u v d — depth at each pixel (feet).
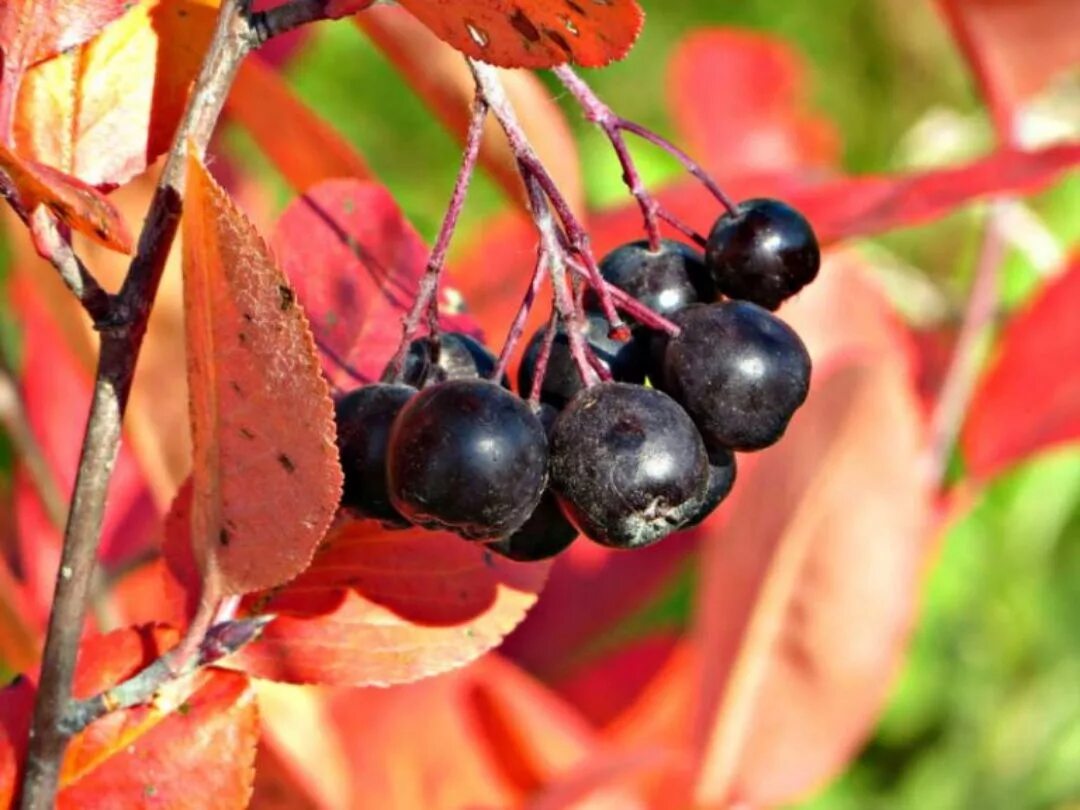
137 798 0.76
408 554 0.80
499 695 1.07
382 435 0.74
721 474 0.76
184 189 0.72
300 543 0.74
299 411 0.72
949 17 1.19
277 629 0.78
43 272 1.05
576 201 1.00
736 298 0.79
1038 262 1.24
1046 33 1.17
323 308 0.82
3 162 0.70
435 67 0.95
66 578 0.74
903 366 1.13
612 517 0.72
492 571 0.80
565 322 0.74
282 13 0.72
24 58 0.75
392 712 1.06
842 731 1.04
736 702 1.04
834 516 1.04
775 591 1.04
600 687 1.25
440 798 1.04
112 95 0.76
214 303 0.71
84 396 1.16
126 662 0.77
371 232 0.83
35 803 0.75
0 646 0.99
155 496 1.03
